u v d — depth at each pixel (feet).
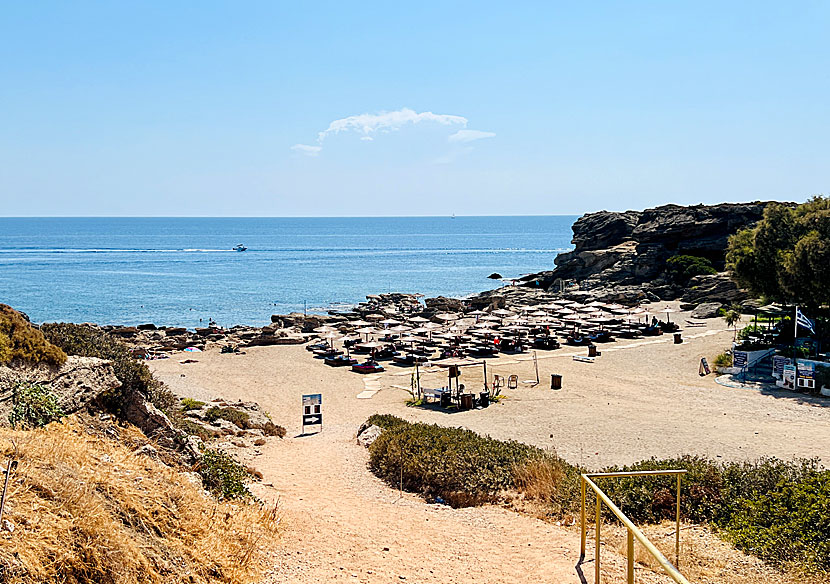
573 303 217.77
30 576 18.80
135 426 43.04
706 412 94.63
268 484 49.85
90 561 21.34
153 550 24.91
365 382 128.47
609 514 40.16
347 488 51.83
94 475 27.61
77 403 38.11
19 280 378.32
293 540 33.60
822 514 33.55
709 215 268.21
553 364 139.13
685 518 39.14
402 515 42.57
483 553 33.68
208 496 36.68
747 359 121.08
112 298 306.14
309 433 87.45
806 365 108.88
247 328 205.16
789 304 146.72
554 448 75.00
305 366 146.92
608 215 311.68
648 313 178.81
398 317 221.87
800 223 135.74
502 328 180.55
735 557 31.73
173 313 264.93
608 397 107.45
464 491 47.98
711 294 219.20
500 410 100.01
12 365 36.65
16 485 22.47
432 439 60.03
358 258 573.74
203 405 88.69
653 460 58.23
